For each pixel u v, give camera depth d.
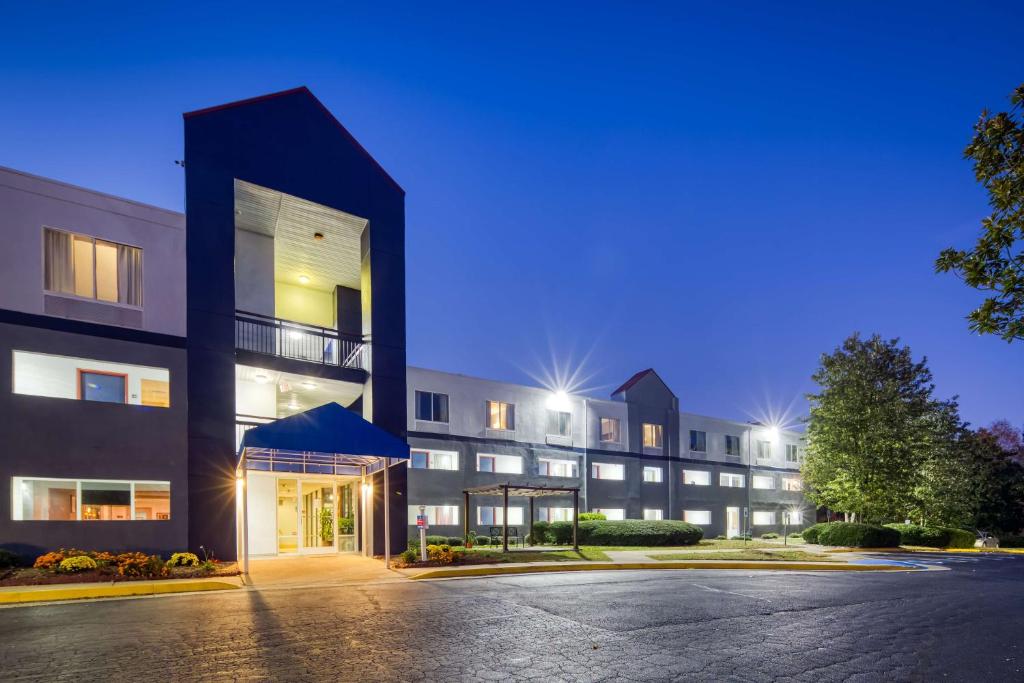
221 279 18.08
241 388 20.47
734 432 45.44
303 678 6.10
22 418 14.70
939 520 35.06
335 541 20.62
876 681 6.35
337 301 26.59
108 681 5.97
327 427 14.86
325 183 20.59
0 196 15.28
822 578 15.91
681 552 21.81
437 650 7.21
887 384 31.80
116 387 16.30
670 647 7.54
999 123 7.03
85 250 16.27
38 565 13.62
